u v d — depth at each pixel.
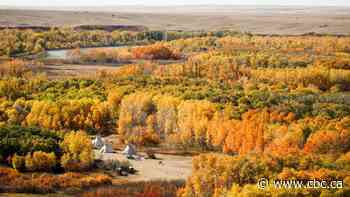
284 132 107.69
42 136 109.19
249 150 108.88
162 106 126.19
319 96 138.12
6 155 101.81
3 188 90.31
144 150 118.00
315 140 100.75
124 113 127.69
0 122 119.69
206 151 116.81
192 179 86.69
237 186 79.88
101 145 117.69
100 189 91.06
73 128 128.12
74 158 102.19
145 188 90.88
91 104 132.50
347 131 101.56
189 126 120.06
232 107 125.19
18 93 147.25
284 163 84.81
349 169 83.38
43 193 89.25
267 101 130.25
